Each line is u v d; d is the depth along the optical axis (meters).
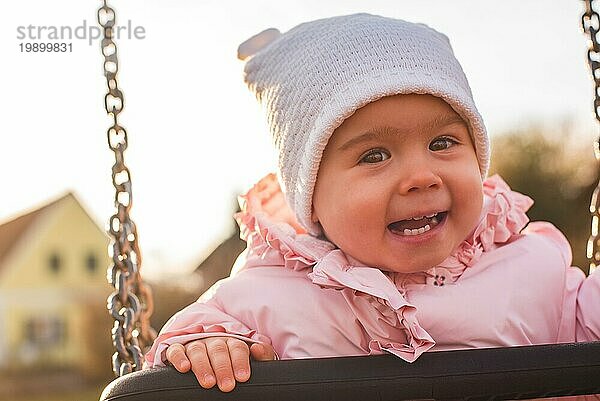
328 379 1.64
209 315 1.95
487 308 1.98
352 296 1.94
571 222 9.51
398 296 1.83
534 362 1.66
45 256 18.16
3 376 16.38
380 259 1.92
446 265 2.03
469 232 1.97
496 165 9.91
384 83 1.90
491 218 2.11
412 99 1.90
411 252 1.90
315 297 1.99
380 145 1.91
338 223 1.95
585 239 9.37
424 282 2.02
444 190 1.89
